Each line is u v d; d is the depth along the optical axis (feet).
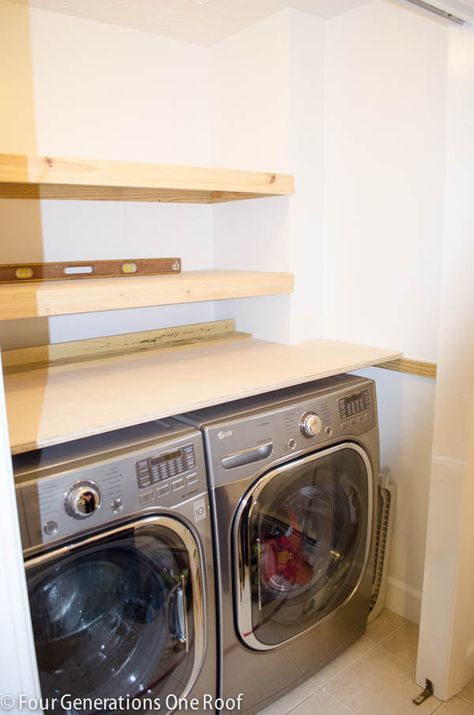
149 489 4.07
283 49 6.17
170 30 6.53
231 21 6.33
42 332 6.27
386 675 5.81
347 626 5.98
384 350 6.47
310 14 6.25
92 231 6.50
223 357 6.29
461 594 5.24
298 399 5.18
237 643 4.87
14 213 5.90
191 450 4.33
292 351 6.51
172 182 5.29
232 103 6.96
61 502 3.65
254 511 4.72
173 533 4.25
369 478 5.81
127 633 4.21
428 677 5.55
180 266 6.52
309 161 6.61
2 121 5.69
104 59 6.31
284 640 5.28
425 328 6.07
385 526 6.60
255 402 5.10
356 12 6.12
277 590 5.14
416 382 6.26
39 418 4.20
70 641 3.90
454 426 4.94
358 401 5.61
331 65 6.50
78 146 6.25
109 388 5.05
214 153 7.38
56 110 6.03
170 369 5.77
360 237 6.56
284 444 4.91
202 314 7.71
